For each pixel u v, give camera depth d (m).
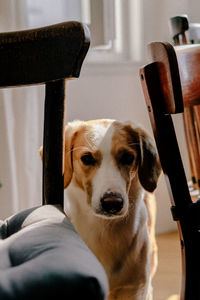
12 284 0.47
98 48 2.42
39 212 0.79
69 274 0.48
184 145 2.56
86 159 1.16
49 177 0.91
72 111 2.26
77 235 0.66
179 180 0.89
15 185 2.00
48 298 0.46
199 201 0.88
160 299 1.75
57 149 0.90
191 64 1.04
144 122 2.44
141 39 2.42
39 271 0.49
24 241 0.63
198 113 1.40
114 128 1.20
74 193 1.20
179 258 2.16
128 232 1.16
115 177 1.12
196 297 0.87
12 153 1.99
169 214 2.53
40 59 0.90
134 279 1.18
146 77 0.90
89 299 0.47
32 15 2.11
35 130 2.04
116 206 1.08
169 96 0.88
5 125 1.96
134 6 2.46
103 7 2.28
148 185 1.23
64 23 0.87
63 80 0.89
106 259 1.17
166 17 2.42
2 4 1.93
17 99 1.99
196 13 2.52
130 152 1.17
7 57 0.92
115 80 2.35
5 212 1.97
